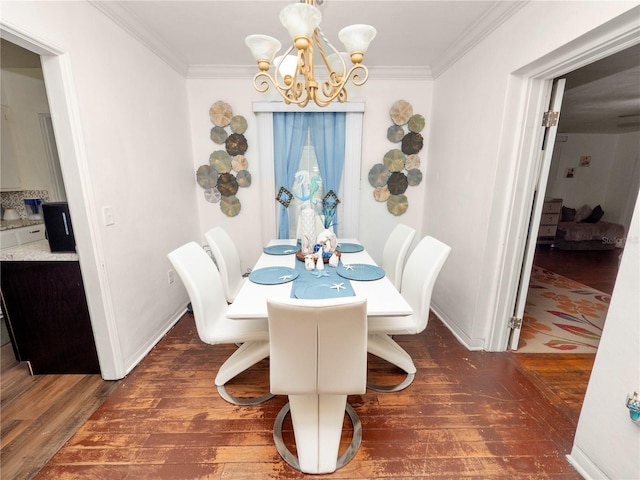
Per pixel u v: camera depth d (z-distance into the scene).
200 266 1.73
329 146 3.10
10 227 2.49
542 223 5.44
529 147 1.86
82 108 1.60
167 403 1.70
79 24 1.58
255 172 3.17
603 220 5.93
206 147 3.09
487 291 2.15
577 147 5.74
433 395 1.76
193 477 1.29
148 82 2.26
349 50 1.34
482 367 2.03
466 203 2.30
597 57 1.40
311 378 1.20
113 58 1.86
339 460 1.36
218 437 1.48
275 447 1.43
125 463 1.34
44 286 1.77
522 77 1.79
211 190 3.16
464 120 2.34
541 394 1.77
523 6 1.65
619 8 1.13
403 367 1.91
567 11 1.36
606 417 1.19
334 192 3.19
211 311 1.70
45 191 2.77
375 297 1.49
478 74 2.13
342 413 1.44
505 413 1.63
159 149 2.42
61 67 1.47
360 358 1.18
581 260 4.66
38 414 1.62
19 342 1.85
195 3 1.82
